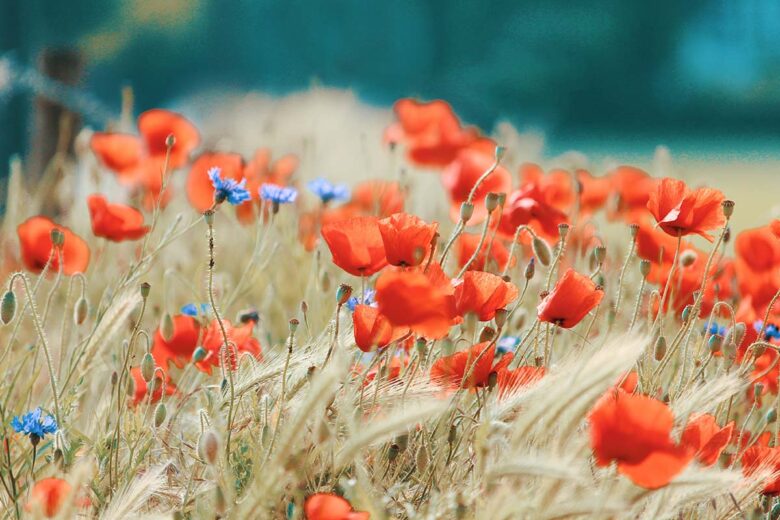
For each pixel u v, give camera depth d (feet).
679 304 10.48
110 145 11.82
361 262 9.57
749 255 10.42
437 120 12.44
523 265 11.13
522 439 9.04
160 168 11.73
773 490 9.53
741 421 10.36
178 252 12.40
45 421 9.64
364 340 9.39
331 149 16.70
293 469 9.21
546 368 9.76
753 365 10.00
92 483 9.59
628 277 11.28
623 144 78.84
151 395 9.74
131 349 9.98
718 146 73.15
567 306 9.52
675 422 9.34
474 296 9.53
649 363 9.84
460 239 10.48
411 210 12.44
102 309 10.63
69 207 12.84
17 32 27.81
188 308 10.67
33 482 9.52
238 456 9.63
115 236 10.66
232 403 9.46
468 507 9.18
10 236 11.93
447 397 9.57
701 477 9.03
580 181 11.26
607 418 8.93
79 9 88.17
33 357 10.55
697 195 9.78
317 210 12.21
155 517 9.21
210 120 26.40
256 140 18.35
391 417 9.05
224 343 9.54
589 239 11.23
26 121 23.66
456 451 9.57
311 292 11.17
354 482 9.22
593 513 8.96
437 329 9.23
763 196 33.22
